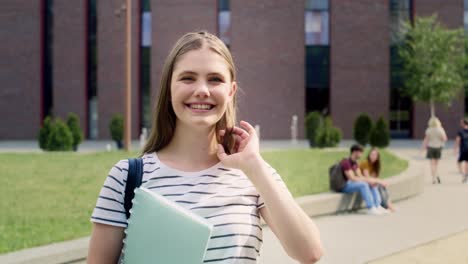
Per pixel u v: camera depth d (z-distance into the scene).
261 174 1.81
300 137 28.98
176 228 1.69
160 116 2.05
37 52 29.83
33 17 29.78
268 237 6.81
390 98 30.08
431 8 29.61
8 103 29.92
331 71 29.19
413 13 29.64
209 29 28.91
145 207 1.75
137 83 29.05
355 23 29.22
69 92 29.61
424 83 27.25
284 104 29.03
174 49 1.99
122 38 29.06
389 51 29.61
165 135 2.04
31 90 29.91
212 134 2.02
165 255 1.68
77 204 8.13
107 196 1.88
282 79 29.08
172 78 1.96
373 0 29.20
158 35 28.98
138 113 29.08
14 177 10.73
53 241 5.77
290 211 1.77
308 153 16.73
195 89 1.89
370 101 29.33
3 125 29.91
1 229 6.36
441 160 17.48
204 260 1.78
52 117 30.00
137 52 29.03
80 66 29.48
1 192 9.07
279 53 29.06
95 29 29.58
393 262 5.71
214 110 1.93
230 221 1.84
